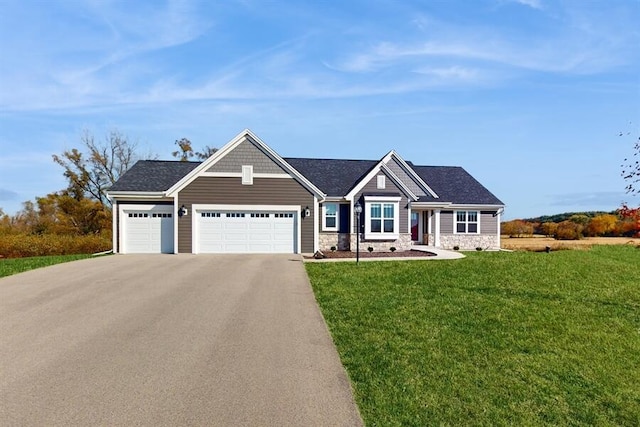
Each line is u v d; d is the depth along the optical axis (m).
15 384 5.30
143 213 21.42
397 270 14.44
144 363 6.02
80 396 4.97
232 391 5.16
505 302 10.10
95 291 10.91
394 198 23.06
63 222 35.06
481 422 4.67
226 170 20.77
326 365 6.04
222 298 10.16
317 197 21.16
